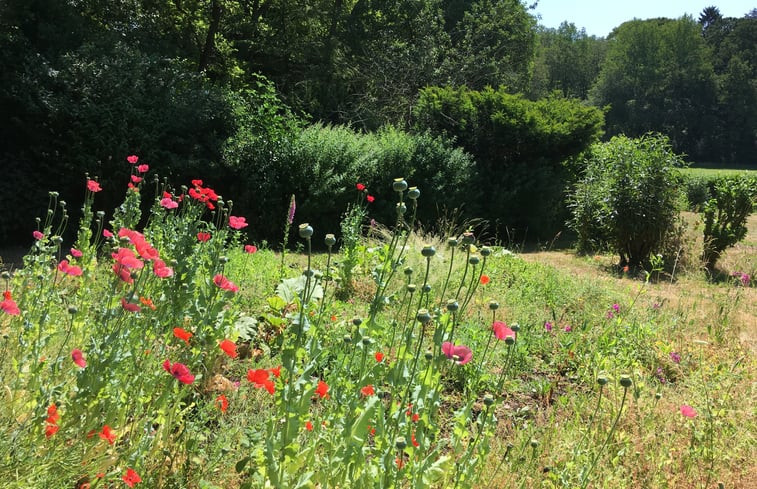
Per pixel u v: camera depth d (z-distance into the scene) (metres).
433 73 22.33
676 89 68.31
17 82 9.83
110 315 2.39
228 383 3.39
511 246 15.05
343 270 6.71
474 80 23.97
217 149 11.49
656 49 70.25
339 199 12.49
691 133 68.31
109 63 10.96
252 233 11.84
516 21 27.44
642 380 4.34
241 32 23.28
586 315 6.20
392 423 2.11
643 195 11.38
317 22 24.69
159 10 20.62
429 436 2.38
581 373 4.64
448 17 27.86
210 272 3.43
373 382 2.39
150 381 2.50
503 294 7.06
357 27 25.77
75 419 2.18
